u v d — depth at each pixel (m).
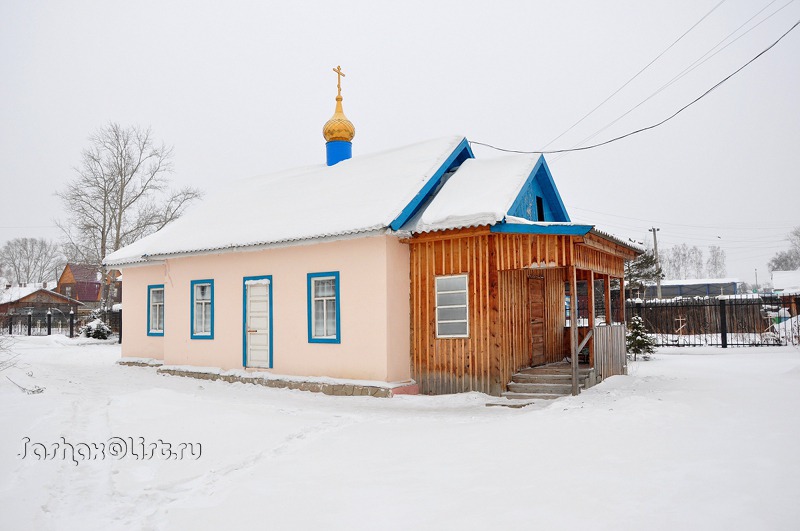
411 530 4.45
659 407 8.17
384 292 12.60
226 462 6.97
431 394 12.80
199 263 16.47
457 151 15.20
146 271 19.69
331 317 13.66
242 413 9.98
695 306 25.88
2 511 5.32
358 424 9.05
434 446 7.11
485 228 11.91
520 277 13.41
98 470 6.74
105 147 40.28
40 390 12.07
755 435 6.48
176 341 16.94
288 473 6.29
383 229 12.32
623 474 5.34
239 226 15.97
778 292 40.84
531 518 4.46
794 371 12.68
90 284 65.06
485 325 12.16
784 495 4.57
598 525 4.22
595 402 9.56
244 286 15.30
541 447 6.55
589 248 12.62
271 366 14.57
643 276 32.78
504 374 12.19
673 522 4.18
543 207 14.97
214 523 4.91
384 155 16.62
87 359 22.03
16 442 7.71
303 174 18.44
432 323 12.88
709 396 9.28
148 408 10.30
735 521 4.13
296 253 14.21
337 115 19.03
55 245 97.94
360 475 6.05
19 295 56.34
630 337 19.30
